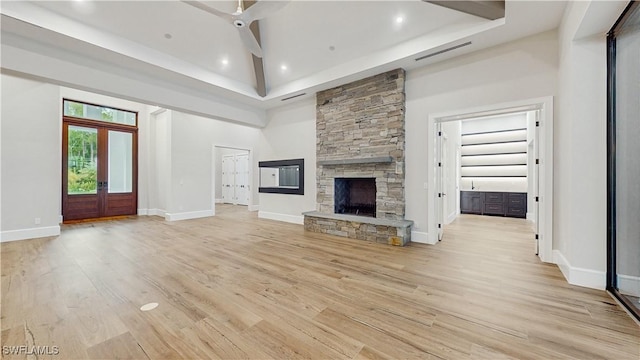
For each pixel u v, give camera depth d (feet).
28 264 10.80
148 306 7.27
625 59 7.67
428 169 13.94
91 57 12.90
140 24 12.43
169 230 17.84
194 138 23.85
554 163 10.73
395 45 13.24
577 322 6.42
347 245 13.76
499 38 11.25
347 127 16.56
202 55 15.17
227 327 6.28
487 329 6.17
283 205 21.67
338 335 5.97
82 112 21.76
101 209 22.82
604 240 8.27
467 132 26.76
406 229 13.85
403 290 8.30
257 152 29.58
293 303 7.47
